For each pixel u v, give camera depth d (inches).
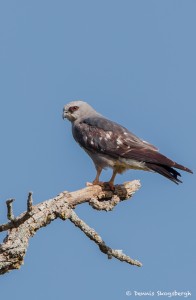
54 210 356.2
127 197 450.9
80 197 394.0
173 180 473.1
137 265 358.3
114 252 355.3
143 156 497.0
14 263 323.9
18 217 345.1
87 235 358.3
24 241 335.3
